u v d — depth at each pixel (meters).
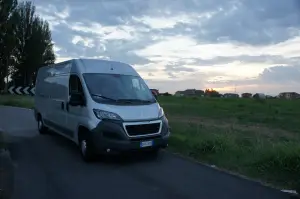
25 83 53.88
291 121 17.77
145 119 7.93
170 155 8.89
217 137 9.65
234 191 6.06
